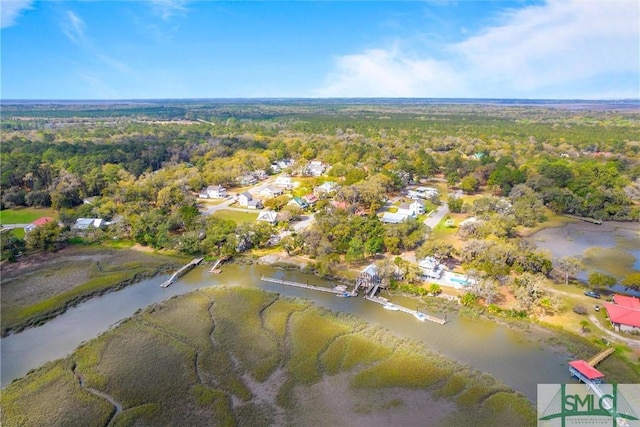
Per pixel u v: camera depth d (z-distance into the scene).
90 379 63.03
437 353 68.38
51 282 98.25
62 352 71.50
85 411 56.38
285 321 78.81
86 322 81.19
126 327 77.50
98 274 102.31
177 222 129.62
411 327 77.12
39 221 132.00
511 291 87.56
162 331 76.00
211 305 85.69
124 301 89.88
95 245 122.25
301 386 61.31
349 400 58.34
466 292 87.88
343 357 67.62
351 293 90.19
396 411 56.16
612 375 62.47
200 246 114.31
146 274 102.50
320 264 99.94
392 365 65.19
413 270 92.62
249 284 97.56
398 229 113.62
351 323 77.69
